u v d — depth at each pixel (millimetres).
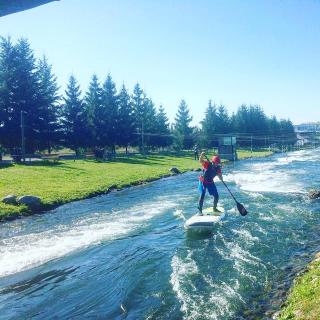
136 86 81812
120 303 8492
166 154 76375
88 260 11570
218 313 7781
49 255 12141
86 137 62719
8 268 10984
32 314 8148
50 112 56438
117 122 69438
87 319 7816
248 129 123688
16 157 43938
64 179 31078
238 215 16984
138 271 10438
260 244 12375
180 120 95250
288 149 125375
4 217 18281
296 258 10742
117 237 14188
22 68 53344
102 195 26547
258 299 8289
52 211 20609
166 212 18719
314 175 35688
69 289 9398
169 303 8352
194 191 26359
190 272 10164
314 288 7680
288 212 17156
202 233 14195
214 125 105625
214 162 16438
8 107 52500
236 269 10203
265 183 29703
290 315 6906
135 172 38969
